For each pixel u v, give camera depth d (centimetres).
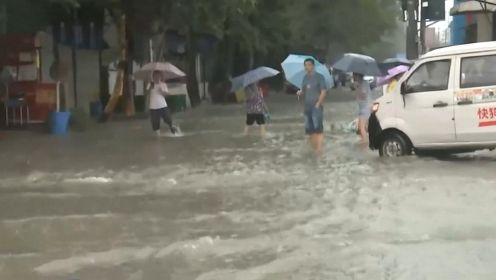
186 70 4897
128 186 1484
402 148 1800
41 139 2505
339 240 998
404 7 4062
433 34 6519
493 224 1066
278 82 7825
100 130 2872
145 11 3559
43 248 997
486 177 1486
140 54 3862
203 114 3972
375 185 1424
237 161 1839
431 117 1741
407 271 844
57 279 852
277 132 2708
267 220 1139
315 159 1855
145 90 3916
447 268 852
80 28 3381
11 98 2959
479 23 3544
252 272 859
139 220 1160
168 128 2958
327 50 8294
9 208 1272
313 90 2011
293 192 1377
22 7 2892
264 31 5803
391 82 2348
